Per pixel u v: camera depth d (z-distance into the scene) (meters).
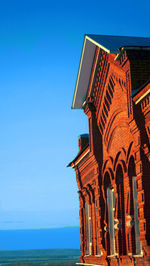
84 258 24.02
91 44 19.27
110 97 18.47
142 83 15.39
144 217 14.45
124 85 16.42
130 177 16.73
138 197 14.88
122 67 16.23
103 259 20.05
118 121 17.64
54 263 116.19
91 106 21.06
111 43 17.16
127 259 16.64
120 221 17.81
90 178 22.70
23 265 117.19
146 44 16.55
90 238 23.98
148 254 14.38
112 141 18.73
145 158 14.77
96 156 20.66
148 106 14.17
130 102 15.25
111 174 18.89
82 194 24.91
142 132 14.77
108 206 19.92
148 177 14.65
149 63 15.61
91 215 22.91
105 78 18.83
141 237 14.65
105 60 18.55
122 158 17.41
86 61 20.23
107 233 19.69
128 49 15.62
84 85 21.50
